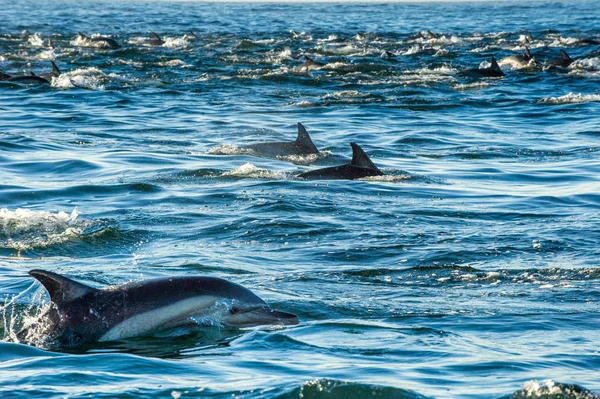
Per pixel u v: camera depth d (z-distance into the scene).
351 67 142.88
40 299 32.75
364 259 40.62
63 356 26.08
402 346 27.41
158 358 25.97
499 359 25.81
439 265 39.47
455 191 57.38
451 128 87.44
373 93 114.69
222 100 108.81
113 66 146.75
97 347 27.52
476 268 39.09
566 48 183.12
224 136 81.19
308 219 48.09
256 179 59.59
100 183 57.22
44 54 167.12
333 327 29.80
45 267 38.09
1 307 31.69
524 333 29.42
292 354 26.34
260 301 30.64
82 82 123.81
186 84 124.25
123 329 28.58
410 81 127.69
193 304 29.62
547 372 24.50
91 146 73.50
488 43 199.50
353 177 60.66
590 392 21.50
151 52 173.38
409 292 35.25
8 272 36.94
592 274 38.09
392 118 94.44
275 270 38.44
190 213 49.44
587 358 26.28
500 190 58.06
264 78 130.50
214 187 56.72
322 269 38.69
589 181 60.91
